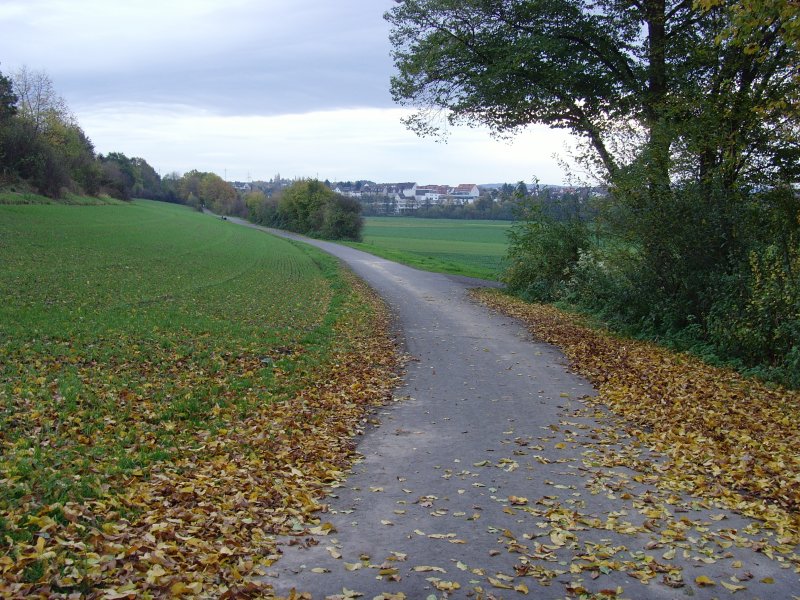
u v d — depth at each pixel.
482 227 129.62
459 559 5.32
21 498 5.62
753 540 5.79
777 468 7.51
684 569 5.21
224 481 6.85
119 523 5.50
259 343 14.97
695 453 8.22
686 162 16.17
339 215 85.88
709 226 15.57
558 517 6.18
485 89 22.69
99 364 11.52
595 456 8.21
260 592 4.67
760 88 15.05
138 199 135.25
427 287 31.47
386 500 6.72
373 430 9.43
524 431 9.33
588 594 4.77
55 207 63.28
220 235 66.44
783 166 15.38
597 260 20.94
